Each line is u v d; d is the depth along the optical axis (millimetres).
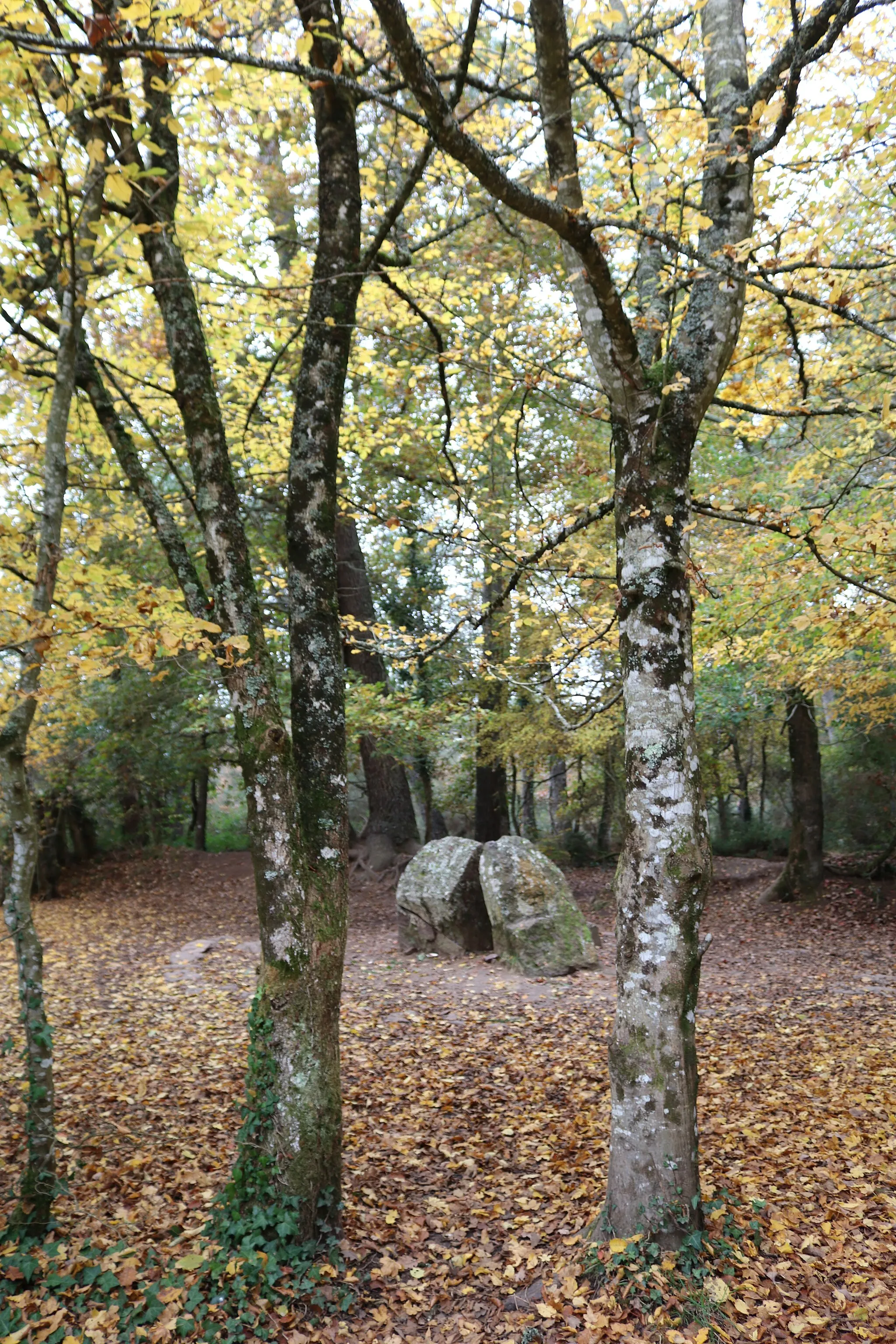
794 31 3838
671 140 4191
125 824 20391
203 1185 5250
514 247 8336
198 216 5484
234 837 23234
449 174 6215
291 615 4715
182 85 4461
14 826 4270
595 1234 4066
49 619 3906
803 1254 4004
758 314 5367
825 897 14180
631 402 4121
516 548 6699
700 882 3854
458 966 11102
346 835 4574
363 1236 4508
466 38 3645
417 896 11938
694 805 3887
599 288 3547
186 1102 6738
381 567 18500
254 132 6242
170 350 4645
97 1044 8297
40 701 4508
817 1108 5984
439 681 16203
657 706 3947
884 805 16344
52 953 12742
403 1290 4078
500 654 12172
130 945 13445
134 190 4355
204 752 17609
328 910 4398
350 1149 5777
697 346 4168
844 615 5812
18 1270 3914
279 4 4512
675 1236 3795
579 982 10078
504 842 11594
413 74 2586
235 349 7453
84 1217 4789
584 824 21109
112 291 6246
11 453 5691
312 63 4391
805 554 5848
